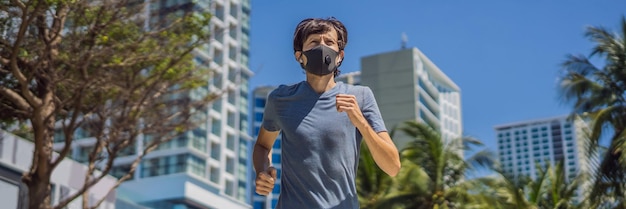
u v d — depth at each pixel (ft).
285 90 12.04
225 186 280.10
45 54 53.78
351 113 11.33
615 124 91.81
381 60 406.00
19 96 60.23
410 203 111.14
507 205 111.86
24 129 69.51
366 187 111.75
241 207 249.14
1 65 60.64
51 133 59.98
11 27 55.62
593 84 94.73
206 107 64.85
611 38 94.58
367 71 405.18
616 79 94.12
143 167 260.21
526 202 111.86
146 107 60.54
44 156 58.70
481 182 113.80
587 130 92.53
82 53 54.90
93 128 60.90
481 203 110.93
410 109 392.68
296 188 11.66
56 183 90.33
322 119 11.69
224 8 268.21
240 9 280.31
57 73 57.21
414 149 115.03
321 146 11.60
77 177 94.53
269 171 11.86
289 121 11.76
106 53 55.26
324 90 11.91
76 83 56.24
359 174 111.55
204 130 270.87
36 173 59.26
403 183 111.14
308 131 11.65
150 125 61.26
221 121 280.51
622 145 84.58
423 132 114.01
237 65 274.98
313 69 11.53
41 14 53.83
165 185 239.91
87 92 57.62
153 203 237.86
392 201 109.40
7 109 64.13
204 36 58.95
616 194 89.35
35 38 56.39
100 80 56.18
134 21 56.54
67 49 55.11
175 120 62.69
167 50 57.67
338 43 12.00
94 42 54.95
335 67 11.66
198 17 58.18
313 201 11.49
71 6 53.57
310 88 11.91
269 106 12.09
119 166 258.37
